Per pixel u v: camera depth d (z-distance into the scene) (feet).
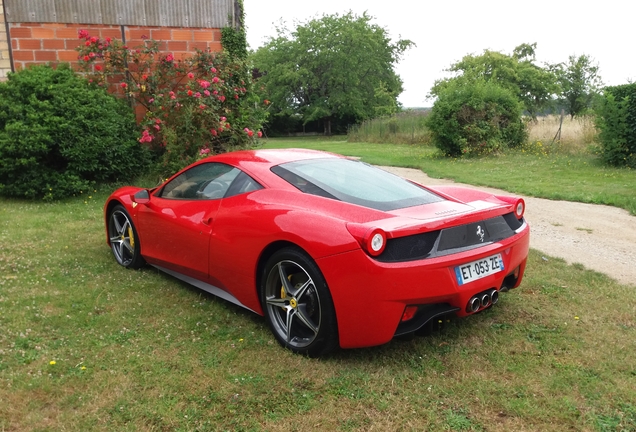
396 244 9.18
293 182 11.28
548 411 8.36
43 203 26.04
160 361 9.92
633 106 41.86
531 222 22.88
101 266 15.88
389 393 8.92
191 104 30.37
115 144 28.60
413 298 9.20
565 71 119.96
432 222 9.48
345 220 9.63
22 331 11.04
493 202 11.76
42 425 7.91
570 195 28.71
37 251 17.28
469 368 9.75
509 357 10.18
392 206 10.41
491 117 55.42
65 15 31.53
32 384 8.93
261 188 11.50
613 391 8.92
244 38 34.71
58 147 26.91
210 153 30.76
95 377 9.28
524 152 55.52
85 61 31.37
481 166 45.57
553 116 69.77
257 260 10.84
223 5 33.94
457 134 54.08
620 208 26.03
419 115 96.43
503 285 11.49
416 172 42.91
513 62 107.86
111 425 7.95
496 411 8.41
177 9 33.24
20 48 31.17
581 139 56.65
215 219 11.94
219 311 12.46
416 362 9.98
